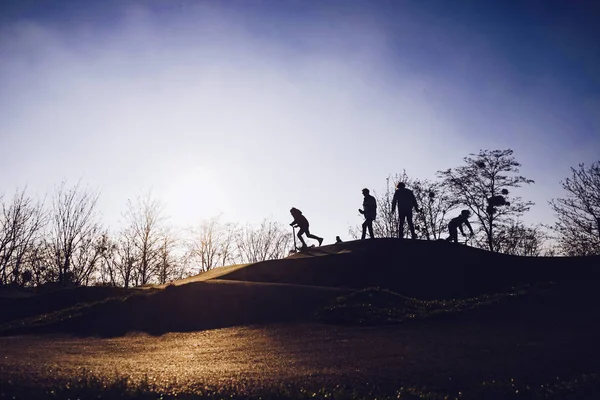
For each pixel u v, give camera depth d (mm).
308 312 15711
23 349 11992
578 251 31594
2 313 19766
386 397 7508
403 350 10727
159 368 9703
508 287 19031
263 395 7449
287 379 8625
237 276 21781
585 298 14367
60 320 16125
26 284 33531
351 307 15188
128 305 16797
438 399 7480
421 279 20391
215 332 14156
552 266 20656
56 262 34219
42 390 7355
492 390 7844
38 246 34062
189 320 15516
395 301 16125
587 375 8438
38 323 16172
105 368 9664
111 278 38031
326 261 22125
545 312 13492
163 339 13609
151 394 7258
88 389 7215
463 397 7586
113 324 15500
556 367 9055
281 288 17734
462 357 9914
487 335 11773
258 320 15266
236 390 7805
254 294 17062
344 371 9133
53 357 10930
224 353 11305
